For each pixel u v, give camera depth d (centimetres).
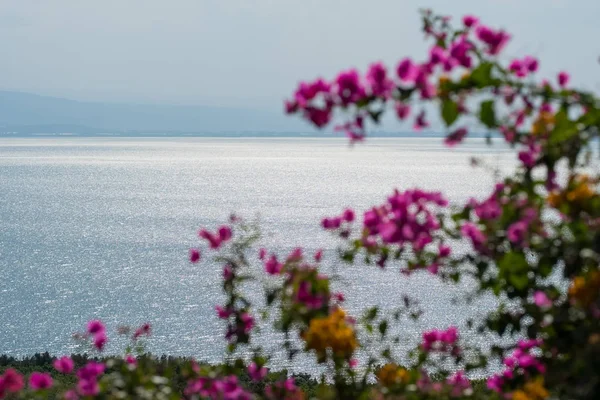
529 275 780
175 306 5759
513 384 825
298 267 816
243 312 895
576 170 726
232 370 868
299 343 3011
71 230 11181
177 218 12644
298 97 649
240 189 19338
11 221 12406
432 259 862
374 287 5656
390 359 905
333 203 15212
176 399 769
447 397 813
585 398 600
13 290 6619
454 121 620
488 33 714
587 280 639
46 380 824
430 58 684
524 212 738
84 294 6372
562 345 721
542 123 710
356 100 636
